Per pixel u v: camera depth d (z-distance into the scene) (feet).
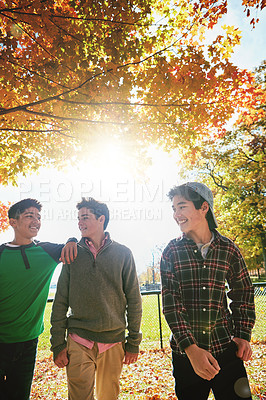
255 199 54.70
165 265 6.31
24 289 7.50
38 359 18.86
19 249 7.75
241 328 5.98
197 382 5.67
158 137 15.14
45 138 16.58
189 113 13.80
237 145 56.49
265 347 16.20
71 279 7.64
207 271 6.06
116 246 8.07
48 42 11.68
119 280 7.75
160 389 11.22
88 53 11.46
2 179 16.21
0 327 7.34
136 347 7.95
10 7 10.46
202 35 12.85
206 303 5.92
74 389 7.01
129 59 12.62
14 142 16.76
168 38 12.59
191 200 6.26
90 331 7.27
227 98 13.83
